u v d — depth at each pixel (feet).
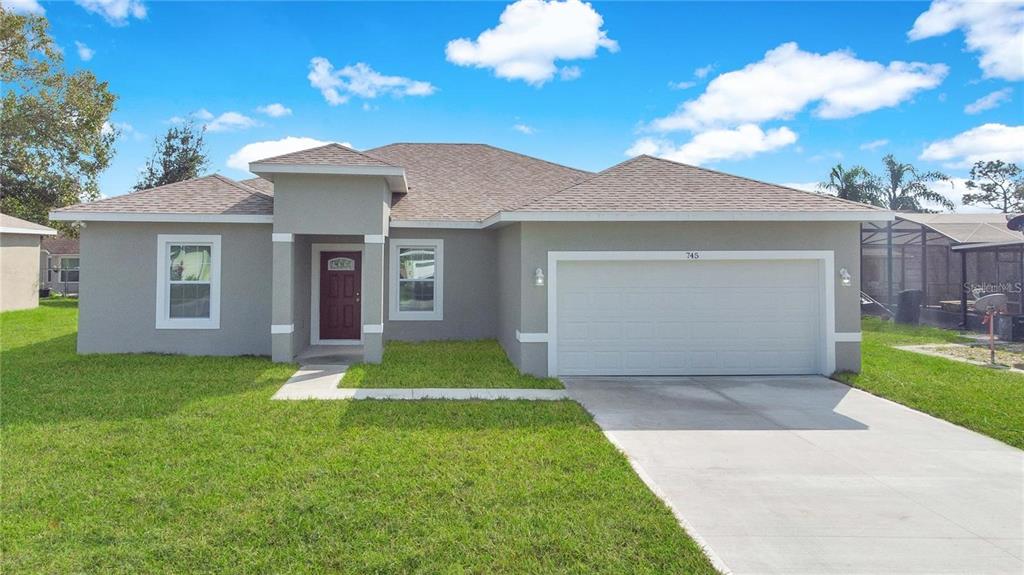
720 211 32.99
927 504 15.94
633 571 12.21
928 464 19.27
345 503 15.28
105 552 12.79
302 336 43.70
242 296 40.42
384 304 48.39
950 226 69.62
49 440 20.44
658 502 15.61
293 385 30.73
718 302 35.04
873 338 52.39
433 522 14.29
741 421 24.62
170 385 29.96
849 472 18.45
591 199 34.78
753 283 35.04
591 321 34.78
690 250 34.50
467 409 25.49
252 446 19.97
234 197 41.63
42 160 95.81
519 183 56.85
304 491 16.05
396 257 48.44
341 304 48.39
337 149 38.34
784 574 12.21
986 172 140.56
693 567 12.36
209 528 13.96
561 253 34.30
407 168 58.65
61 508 14.96
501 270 44.98
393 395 28.60
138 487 16.30
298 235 40.14
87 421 22.93
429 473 17.53
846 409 26.84
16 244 75.15
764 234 34.63
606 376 34.60
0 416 23.56
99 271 39.83
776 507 15.66
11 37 89.45
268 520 14.35
